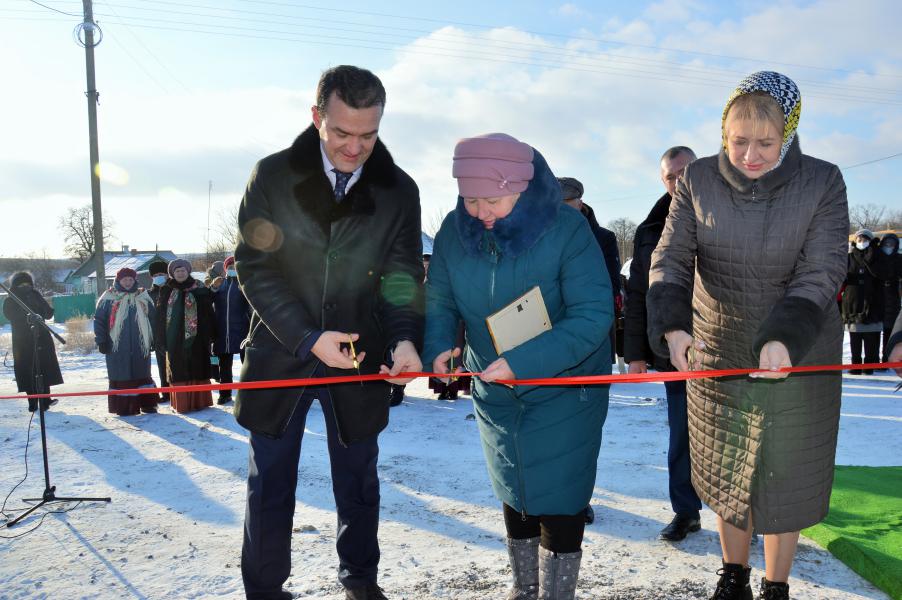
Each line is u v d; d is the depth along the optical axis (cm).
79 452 610
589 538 366
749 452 245
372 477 263
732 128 220
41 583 318
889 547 321
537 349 229
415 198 263
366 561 262
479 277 249
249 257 246
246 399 250
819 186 226
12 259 7731
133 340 800
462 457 565
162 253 6359
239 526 400
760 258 234
